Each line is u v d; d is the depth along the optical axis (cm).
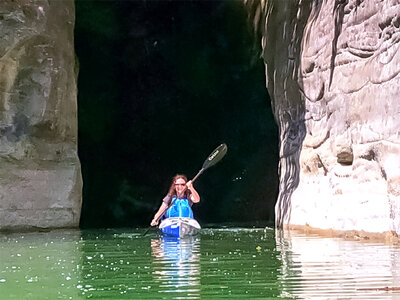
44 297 389
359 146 745
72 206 1161
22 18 1085
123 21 1728
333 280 430
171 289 411
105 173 1670
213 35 1727
